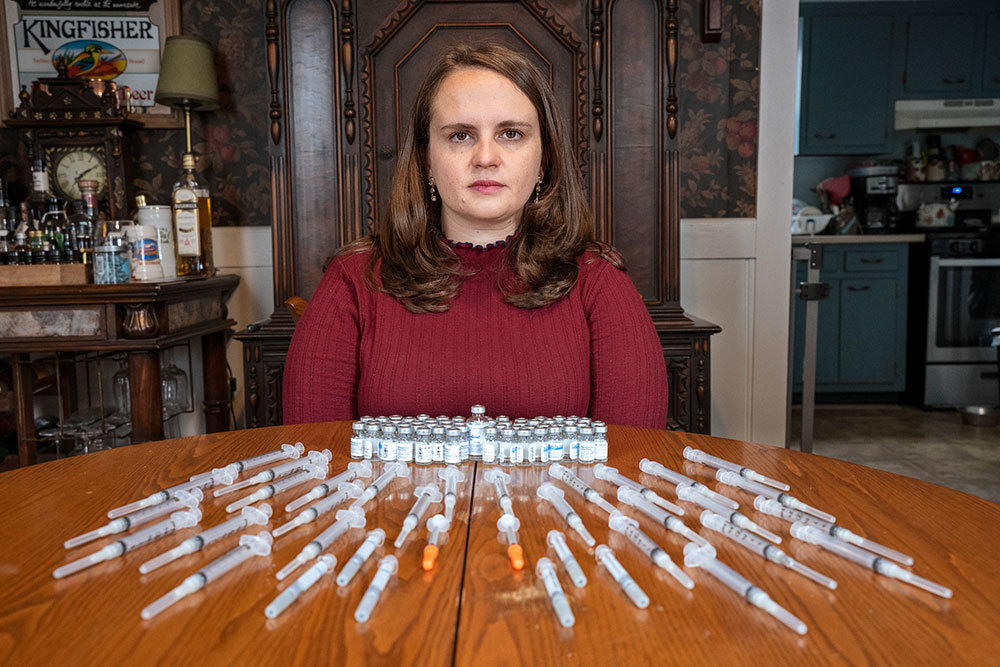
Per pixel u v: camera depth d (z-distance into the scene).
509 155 1.24
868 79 4.77
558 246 1.34
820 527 0.76
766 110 2.76
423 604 0.61
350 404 1.39
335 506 0.84
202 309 2.53
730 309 2.85
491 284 1.33
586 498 0.86
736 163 2.79
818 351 4.64
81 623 0.58
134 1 2.71
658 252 2.38
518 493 0.89
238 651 0.54
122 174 2.61
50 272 2.15
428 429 1.01
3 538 0.75
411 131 1.35
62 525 0.78
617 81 2.36
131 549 0.72
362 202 2.38
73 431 2.27
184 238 2.51
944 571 0.67
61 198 2.61
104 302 2.11
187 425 2.83
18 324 2.11
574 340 1.33
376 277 1.37
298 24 2.34
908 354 4.68
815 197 5.18
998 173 4.97
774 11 2.73
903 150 5.14
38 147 2.59
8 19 2.71
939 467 3.32
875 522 0.79
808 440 2.70
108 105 2.56
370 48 2.32
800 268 4.52
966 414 4.18
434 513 0.83
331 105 2.36
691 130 2.78
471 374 1.27
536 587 0.64
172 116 2.73
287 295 2.38
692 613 0.60
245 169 2.78
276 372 2.33
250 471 0.96
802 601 0.62
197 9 2.73
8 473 0.96
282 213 2.37
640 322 1.37
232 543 0.74
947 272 4.44
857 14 4.71
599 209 2.37
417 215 1.34
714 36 2.68
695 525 0.79
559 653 0.54
